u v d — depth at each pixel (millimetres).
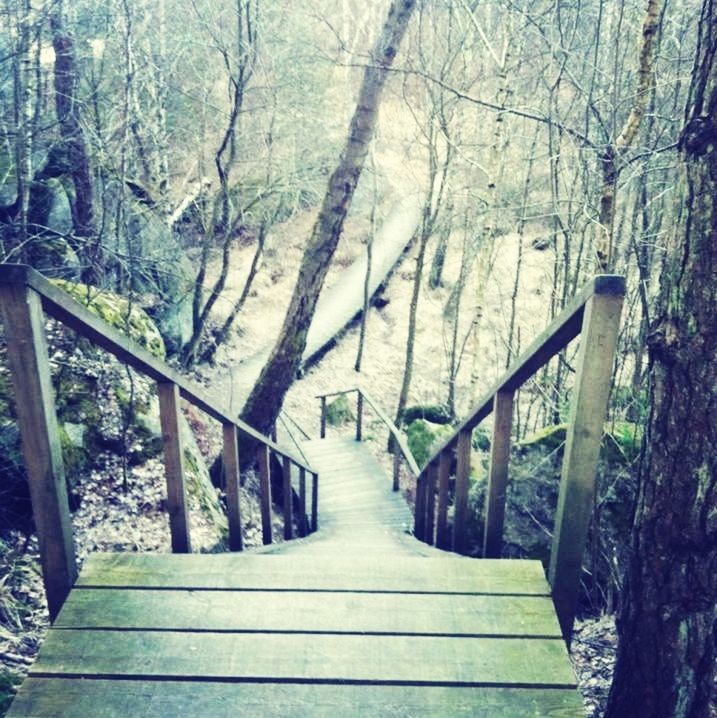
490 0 10125
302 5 13602
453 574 2820
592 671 4527
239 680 2314
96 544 5547
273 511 9711
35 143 8445
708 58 2459
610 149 5367
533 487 6086
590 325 2283
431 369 17781
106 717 2168
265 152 15188
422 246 13508
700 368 2541
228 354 15375
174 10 13602
